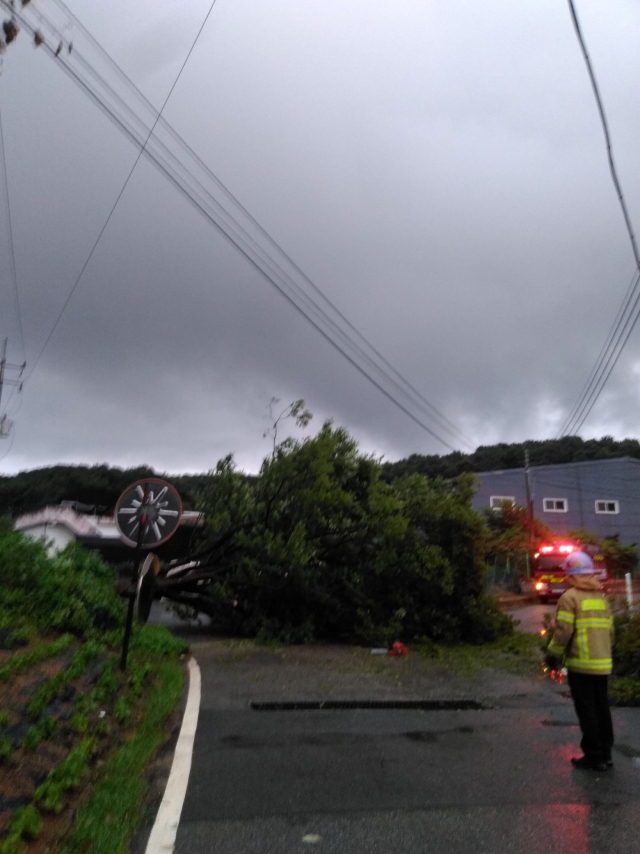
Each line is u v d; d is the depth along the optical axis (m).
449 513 14.52
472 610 14.39
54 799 4.55
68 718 5.90
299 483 14.76
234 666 10.74
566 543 32.22
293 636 13.80
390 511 14.08
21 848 3.90
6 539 8.95
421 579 14.30
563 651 6.07
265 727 7.16
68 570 9.38
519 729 7.26
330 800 5.14
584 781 5.61
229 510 15.11
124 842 4.34
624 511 44.81
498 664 11.55
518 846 4.40
